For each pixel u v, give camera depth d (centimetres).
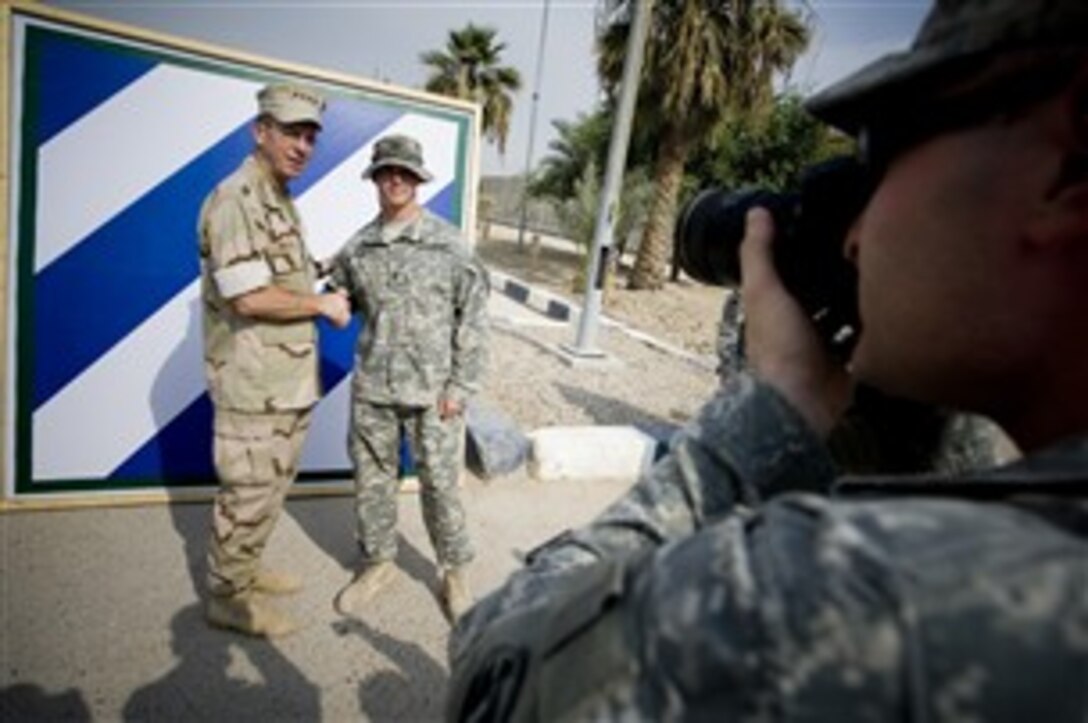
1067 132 35
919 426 62
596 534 58
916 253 40
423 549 339
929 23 40
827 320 58
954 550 29
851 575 30
